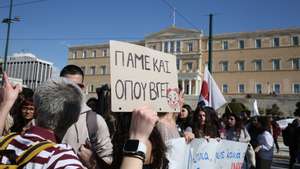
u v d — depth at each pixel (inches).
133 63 88.6
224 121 297.6
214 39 2684.5
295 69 2356.1
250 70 2522.1
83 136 119.8
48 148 64.0
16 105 149.6
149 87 91.5
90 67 3139.8
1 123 83.8
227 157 158.2
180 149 114.8
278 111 2003.0
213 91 292.5
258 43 2522.1
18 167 62.0
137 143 68.4
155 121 71.2
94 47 3137.3
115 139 86.7
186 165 124.3
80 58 3213.6
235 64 2586.1
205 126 206.5
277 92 2409.0
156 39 2881.4
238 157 167.2
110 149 122.6
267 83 2448.3
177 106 99.3
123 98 84.4
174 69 100.4
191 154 130.9
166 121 132.8
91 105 199.8
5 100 85.9
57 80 75.0
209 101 292.0
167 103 95.8
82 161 88.9
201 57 2684.5
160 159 87.5
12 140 67.6
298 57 2351.1
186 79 2664.9
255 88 2490.2
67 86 74.2
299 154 426.6
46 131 69.4
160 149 88.1
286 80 2379.4
